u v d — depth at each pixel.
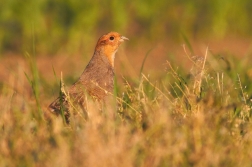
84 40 43.28
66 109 16.11
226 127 14.12
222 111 14.40
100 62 18.73
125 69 27.03
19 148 13.05
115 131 13.93
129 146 12.73
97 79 18.39
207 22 45.75
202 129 13.66
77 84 17.86
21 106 17.19
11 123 14.88
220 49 41.47
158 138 13.29
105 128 13.78
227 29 46.78
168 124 13.52
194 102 15.58
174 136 13.16
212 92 16.12
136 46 43.56
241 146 13.34
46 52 42.25
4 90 20.19
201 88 16.55
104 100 17.08
